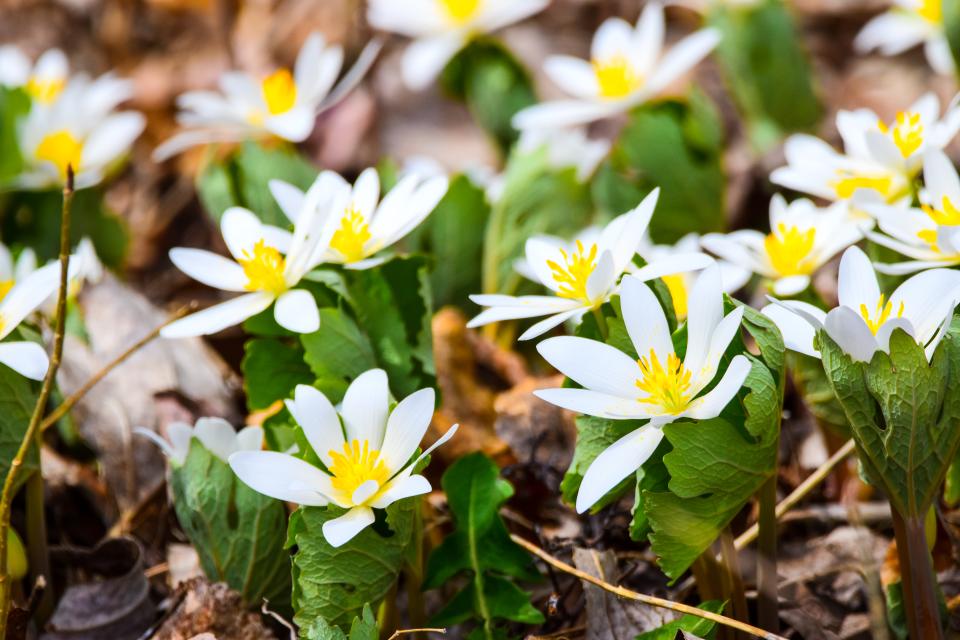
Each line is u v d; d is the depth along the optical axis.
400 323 0.64
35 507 0.64
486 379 0.75
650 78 0.81
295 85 0.79
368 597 0.60
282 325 0.61
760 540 0.61
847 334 0.57
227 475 0.62
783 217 0.67
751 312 0.59
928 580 0.59
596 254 0.61
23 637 0.63
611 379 0.58
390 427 0.59
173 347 0.74
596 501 0.59
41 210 0.81
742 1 0.87
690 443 0.58
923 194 0.64
